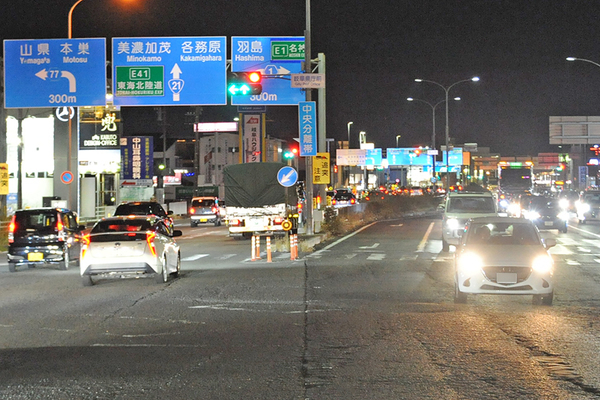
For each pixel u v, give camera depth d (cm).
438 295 1412
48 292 1539
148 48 3116
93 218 4612
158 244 1625
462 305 1277
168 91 3122
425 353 877
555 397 676
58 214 2069
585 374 766
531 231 1353
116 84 3106
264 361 839
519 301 1327
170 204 6456
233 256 2408
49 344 959
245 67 3152
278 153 10325
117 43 3106
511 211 4394
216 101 3130
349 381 741
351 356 862
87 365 829
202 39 3120
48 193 4681
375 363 823
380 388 712
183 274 1850
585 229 3844
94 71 3112
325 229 3331
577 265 2020
